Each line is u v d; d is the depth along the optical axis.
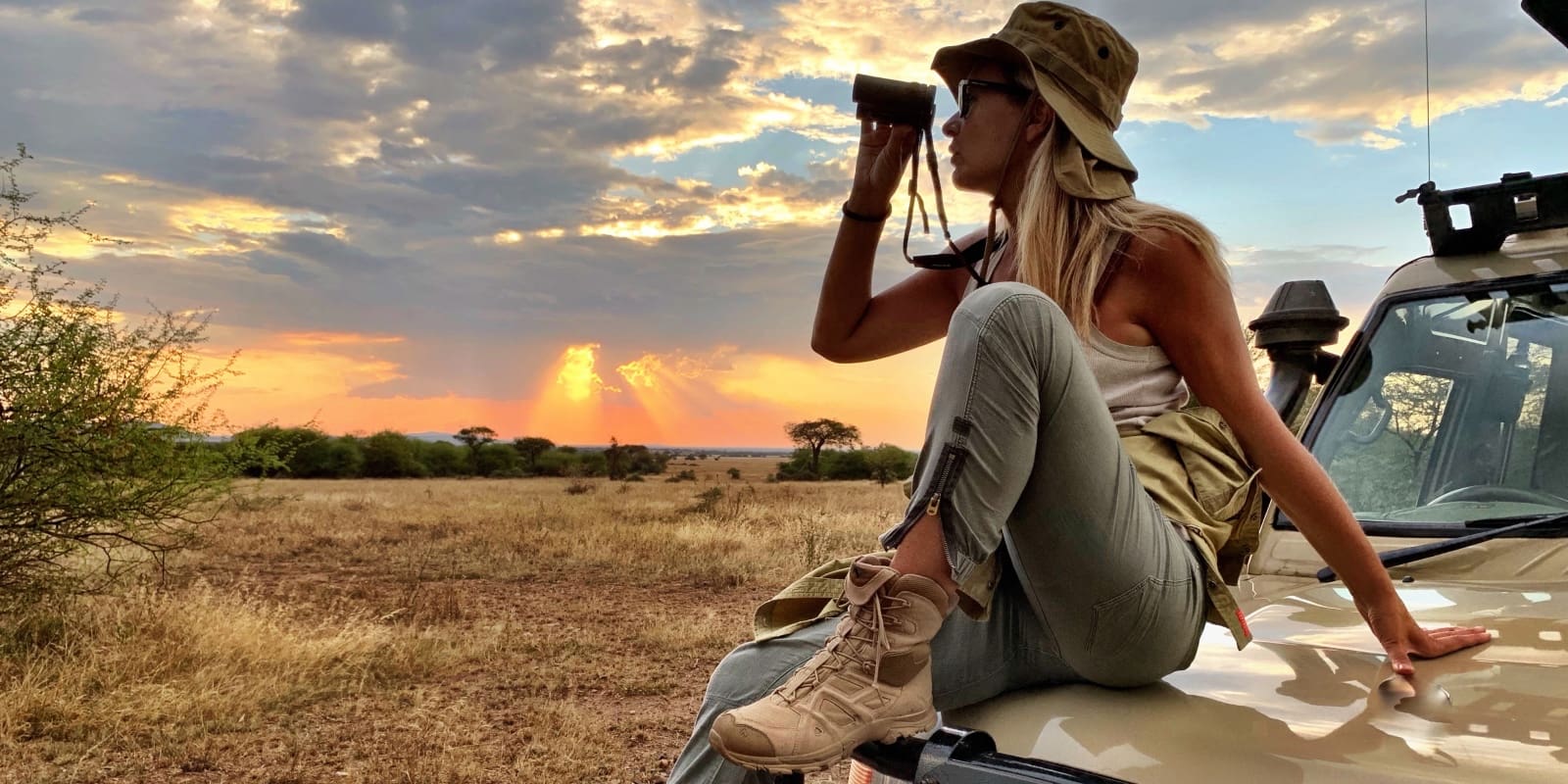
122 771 4.95
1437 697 1.34
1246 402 1.57
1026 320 1.34
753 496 27.42
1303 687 1.45
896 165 1.98
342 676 6.84
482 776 4.92
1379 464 2.26
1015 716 1.47
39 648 6.61
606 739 5.52
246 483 8.21
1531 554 1.90
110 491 7.16
